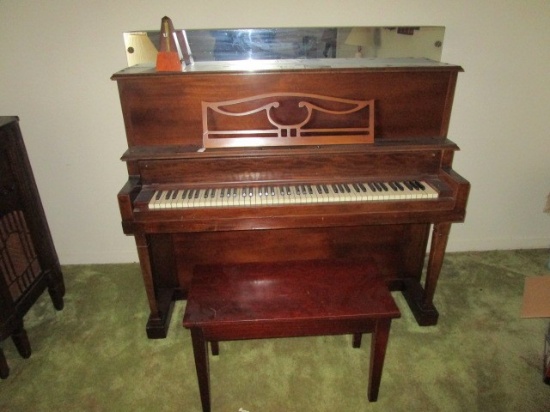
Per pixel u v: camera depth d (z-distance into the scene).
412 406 1.46
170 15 1.84
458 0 1.88
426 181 1.65
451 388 1.54
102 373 1.63
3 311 1.55
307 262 1.52
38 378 1.61
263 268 1.48
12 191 1.69
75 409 1.47
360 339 1.72
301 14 1.88
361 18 1.90
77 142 2.09
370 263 1.51
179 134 1.60
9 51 1.85
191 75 1.49
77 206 2.26
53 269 1.98
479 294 2.12
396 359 1.68
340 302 1.29
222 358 1.70
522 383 1.56
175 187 1.61
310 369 1.64
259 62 1.80
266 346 1.77
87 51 1.88
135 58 1.86
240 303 1.29
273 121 1.54
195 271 1.46
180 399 1.51
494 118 2.15
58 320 1.95
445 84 1.59
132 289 2.19
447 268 2.35
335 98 1.54
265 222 1.53
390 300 1.30
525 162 2.28
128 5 1.81
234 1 1.83
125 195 1.44
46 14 1.79
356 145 1.57
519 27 1.93
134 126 1.58
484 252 2.52
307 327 1.28
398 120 1.64
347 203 1.51
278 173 1.62
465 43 1.96
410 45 1.92
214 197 1.51
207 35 1.83
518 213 2.44
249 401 1.49
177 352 1.74
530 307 1.64
